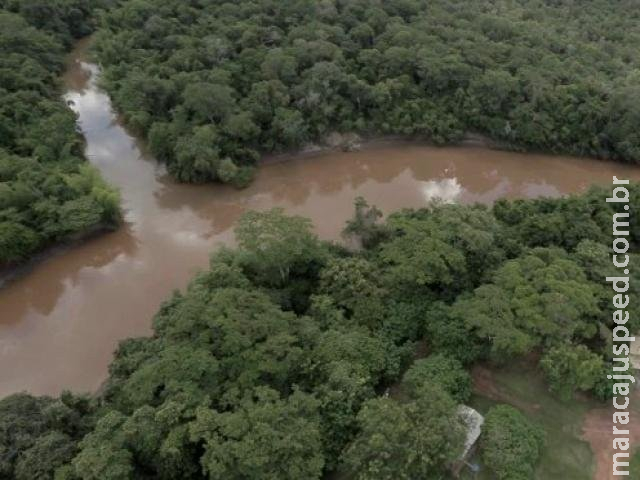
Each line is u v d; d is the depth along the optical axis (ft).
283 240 124.77
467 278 124.26
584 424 106.83
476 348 111.24
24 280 157.28
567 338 109.70
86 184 168.96
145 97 206.28
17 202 156.46
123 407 100.68
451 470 96.58
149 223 179.42
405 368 114.52
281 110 200.13
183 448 89.51
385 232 144.87
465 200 192.65
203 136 186.09
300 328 109.70
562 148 208.64
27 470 86.28
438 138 210.38
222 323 103.76
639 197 151.53
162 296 153.69
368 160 209.77
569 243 137.28
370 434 90.58
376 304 118.52
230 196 190.80
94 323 146.20
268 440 85.25
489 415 101.65
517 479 92.99
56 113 196.65
